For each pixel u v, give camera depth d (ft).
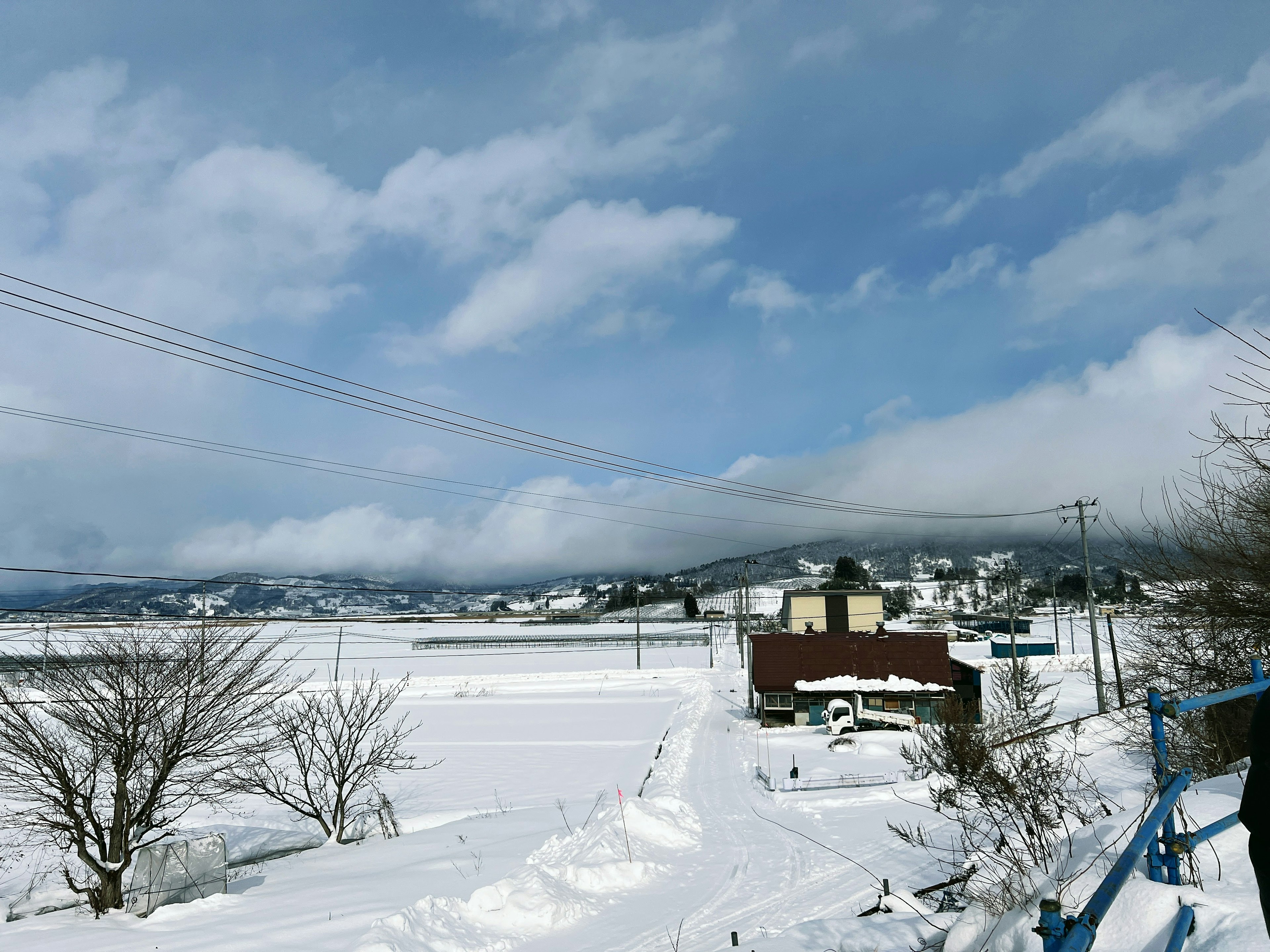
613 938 34.91
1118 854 16.06
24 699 54.08
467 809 85.46
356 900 45.32
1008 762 28.84
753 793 82.58
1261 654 37.01
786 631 246.27
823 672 162.61
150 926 43.91
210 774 61.05
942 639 167.84
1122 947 12.16
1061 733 66.59
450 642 367.66
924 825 53.26
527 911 37.91
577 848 51.31
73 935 43.55
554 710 177.58
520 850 57.41
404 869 54.39
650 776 95.76
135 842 56.13
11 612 62.64
